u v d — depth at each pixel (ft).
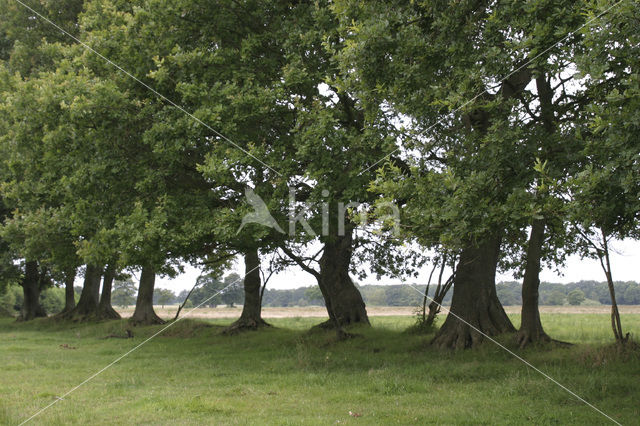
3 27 83.56
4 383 35.60
